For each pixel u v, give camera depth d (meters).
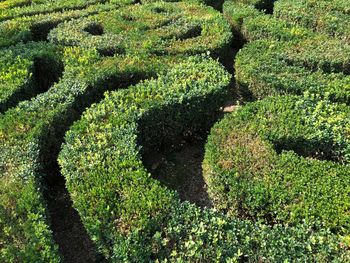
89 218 7.04
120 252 6.49
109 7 15.95
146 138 10.11
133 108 9.71
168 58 12.07
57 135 9.75
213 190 8.05
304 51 11.95
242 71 11.43
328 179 7.57
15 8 16.30
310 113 9.34
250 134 8.88
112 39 13.11
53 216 9.20
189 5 15.78
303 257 6.25
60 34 13.46
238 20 14.70
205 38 13.18
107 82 11.23
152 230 6.86
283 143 8.91
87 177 7.84
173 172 10.30
